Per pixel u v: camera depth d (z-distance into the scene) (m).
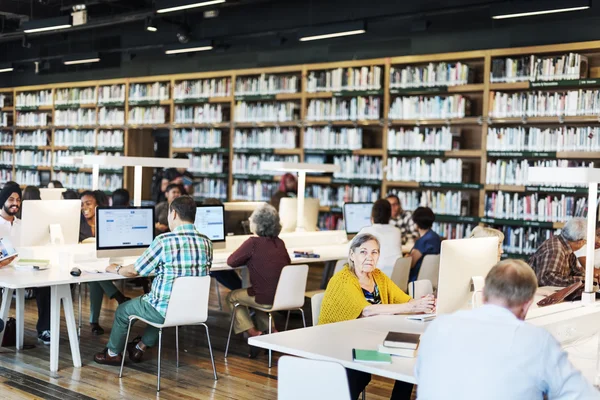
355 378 3.62
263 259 5.46
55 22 10.28
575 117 7.76
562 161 8.02
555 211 7.92
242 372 5.18
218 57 11.52
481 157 8.48
